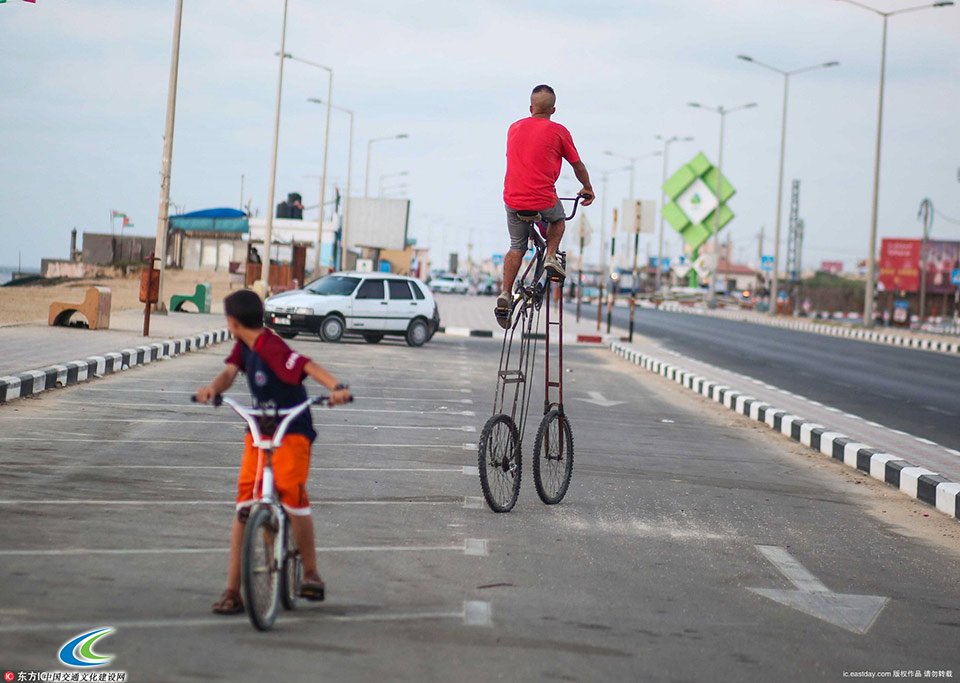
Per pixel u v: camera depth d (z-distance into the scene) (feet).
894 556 31.68
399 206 234.17
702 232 430.20
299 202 328.49
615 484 40.14
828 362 119.65
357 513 32.17
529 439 49.85
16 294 155.43
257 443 21.18
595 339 128.36
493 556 28.02
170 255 291.58
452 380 74.59
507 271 33.96
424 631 21.25
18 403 49.98
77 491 32.71
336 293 105.50
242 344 21.57
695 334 163.94
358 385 67.67
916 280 354.33
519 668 19.40
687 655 20.98
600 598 24.70
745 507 37.45
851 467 48.96
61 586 22.86
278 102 152.56
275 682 17.85
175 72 106.01
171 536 27.91
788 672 20.45
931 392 89.81
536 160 33.22
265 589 20.54
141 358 71.56
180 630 20.31
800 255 436.76
